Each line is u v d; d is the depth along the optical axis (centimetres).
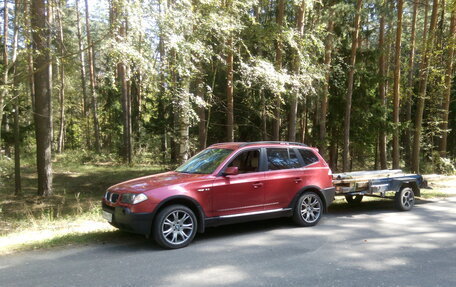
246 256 554
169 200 596
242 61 1209
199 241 643
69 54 914
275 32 1230
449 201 1112
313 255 559
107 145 3612
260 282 447
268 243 627
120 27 895
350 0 1653
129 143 2720
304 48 1315
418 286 437
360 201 1075
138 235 676
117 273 480
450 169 2188
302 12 1359
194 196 617
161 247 598
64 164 2611
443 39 1975
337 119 1972
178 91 1098
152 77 986
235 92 1664
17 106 1355
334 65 1728
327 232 707
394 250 587
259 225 768
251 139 2052
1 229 807
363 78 1888
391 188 923
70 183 1809
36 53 998
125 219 579
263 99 1588
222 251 580
